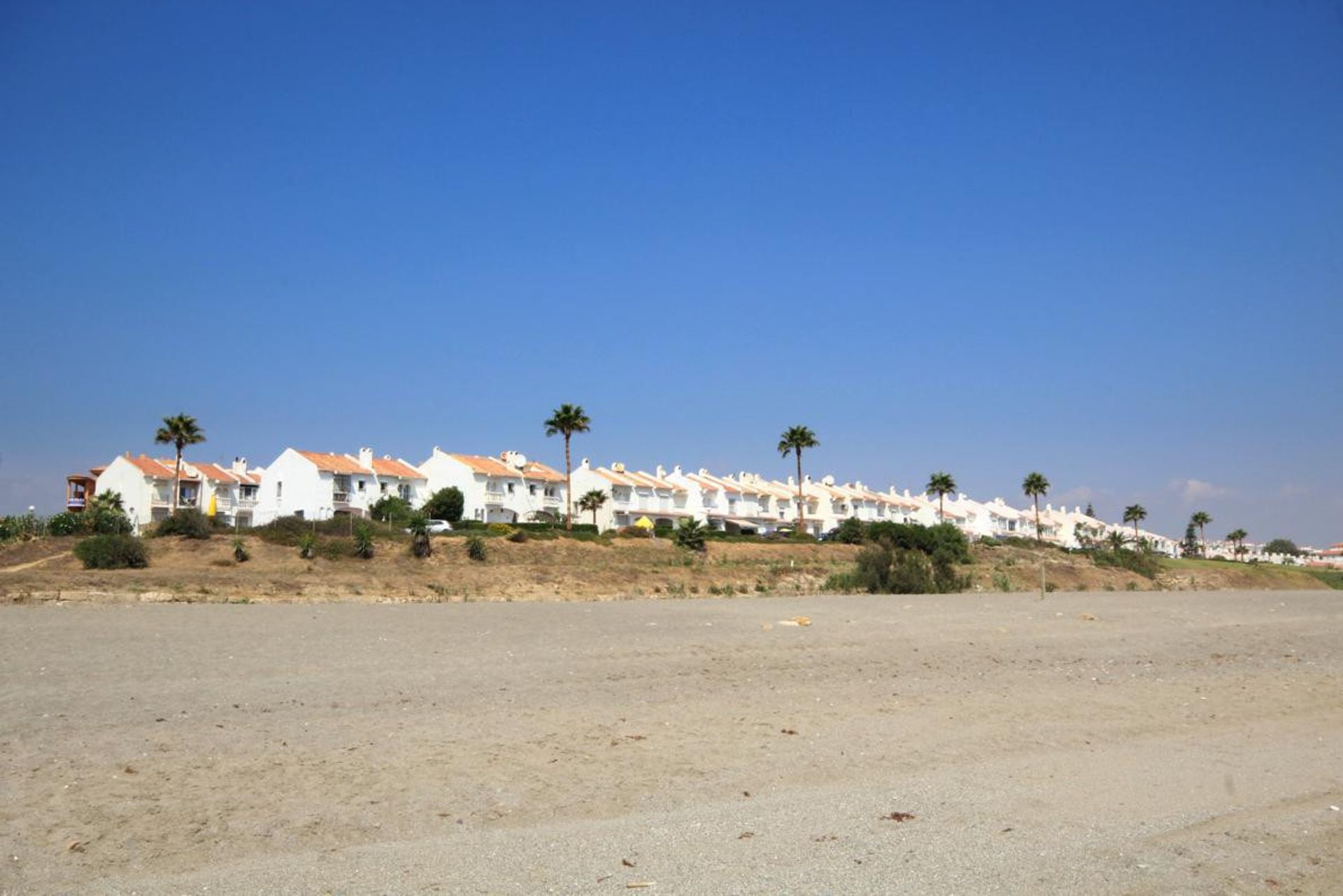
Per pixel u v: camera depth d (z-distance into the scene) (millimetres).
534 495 116938
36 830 11227
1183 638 34188
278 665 22797
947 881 10328
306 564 57906
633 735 16938
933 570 63375
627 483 123938
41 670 20891
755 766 15062
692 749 16031
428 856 10781
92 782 13078
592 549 72250
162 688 19500
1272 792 14227
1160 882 10523
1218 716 20234
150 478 100688
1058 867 10828
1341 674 27078
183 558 57469
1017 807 13055
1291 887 10523
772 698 20828
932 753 16172
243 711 17703
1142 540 128250
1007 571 79375
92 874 10062
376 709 18359
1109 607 45781
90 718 16641
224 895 9578
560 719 18094
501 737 16484
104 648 24406
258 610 35969
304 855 10734
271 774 13758
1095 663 27750
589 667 24188
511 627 32281
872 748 16391
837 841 11539
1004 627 35375
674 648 27750
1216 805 13438
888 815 12586
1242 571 98062
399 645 27047
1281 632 37594
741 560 75000
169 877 10023
